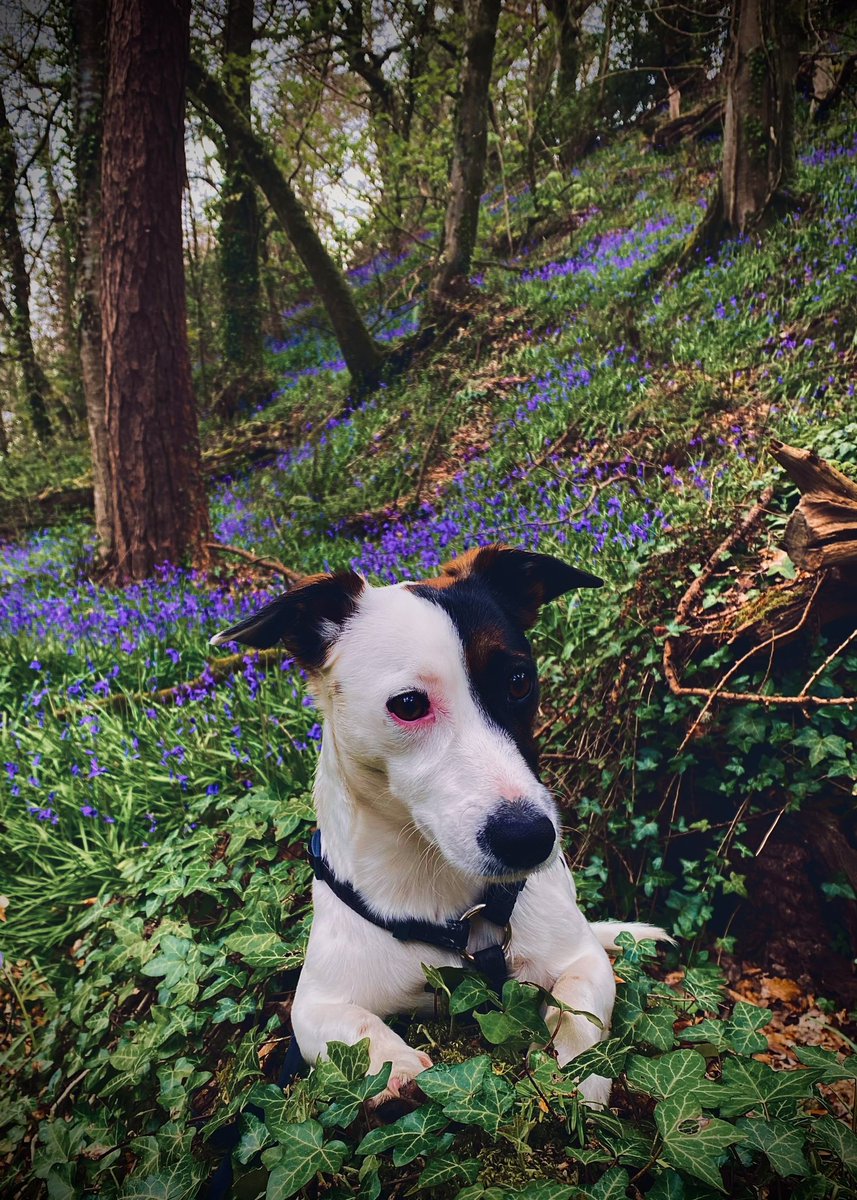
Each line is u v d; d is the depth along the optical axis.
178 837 0.66
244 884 0.58
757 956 0.52
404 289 2.66
